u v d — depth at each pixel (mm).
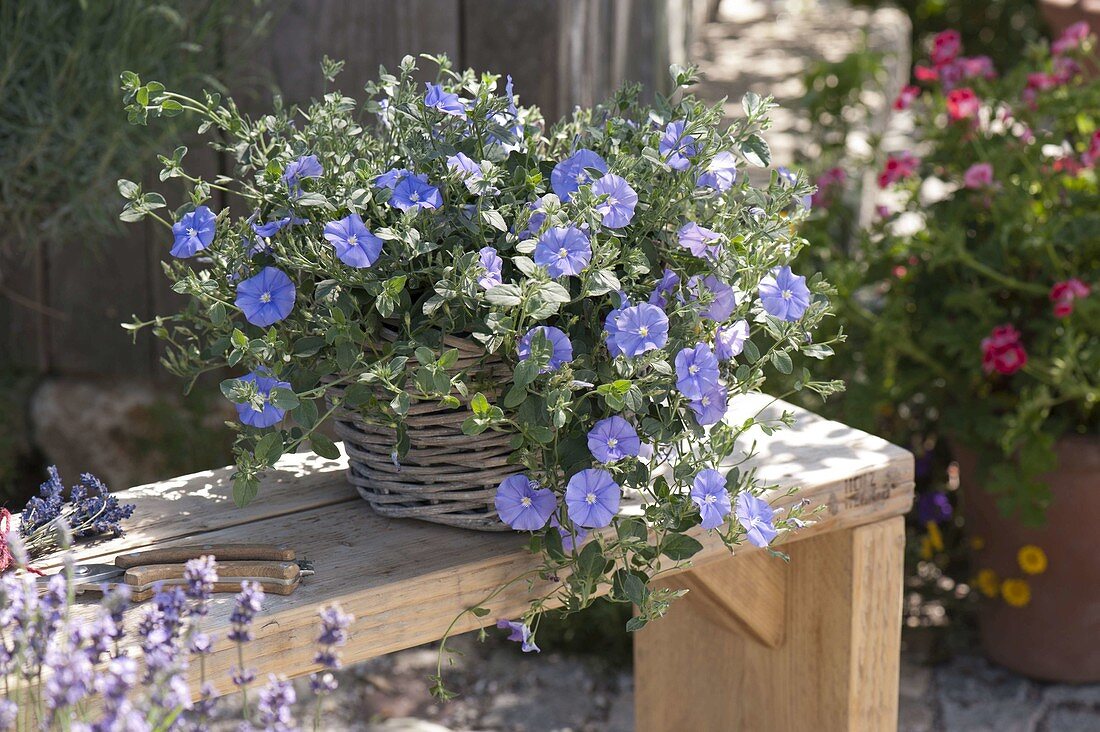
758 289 1122
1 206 1558
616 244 1094
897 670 1305
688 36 3008
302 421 1081
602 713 1772
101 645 989
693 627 1426
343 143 1134
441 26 1765
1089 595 1755
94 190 1548
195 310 1158
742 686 1388
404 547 1136
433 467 1117
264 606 1074
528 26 1729
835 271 1812
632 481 1097
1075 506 1690
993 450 1746
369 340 1084
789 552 1312
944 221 1815
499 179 1104
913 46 4859
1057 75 1830
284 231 1105
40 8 1516
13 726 999
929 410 2066
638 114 1169
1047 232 1650
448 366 1045
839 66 2189
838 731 1307
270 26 1799
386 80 1159
